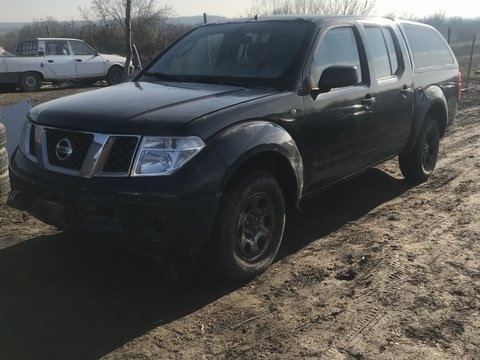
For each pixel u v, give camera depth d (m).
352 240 4.64
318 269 4.05
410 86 5.64
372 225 5.02
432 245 4.50
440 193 6.02
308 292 3.71
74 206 3.35
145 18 25.91
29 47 18.50
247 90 4.02
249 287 3.77
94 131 3.33
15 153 3.99
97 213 3.31
